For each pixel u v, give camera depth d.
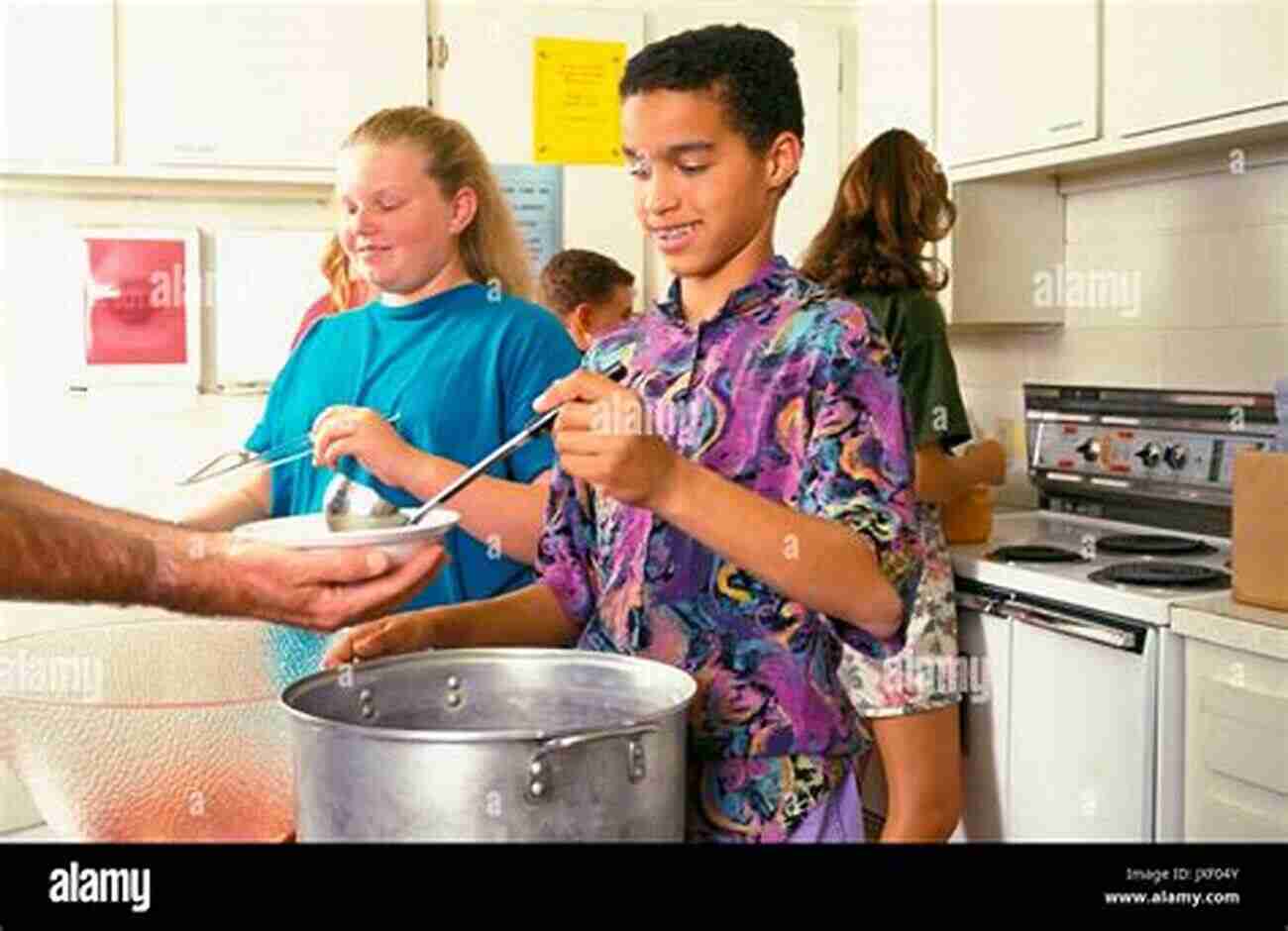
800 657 1.02
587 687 0.93
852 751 1.06
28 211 3.00
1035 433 3.16
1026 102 2.87
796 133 1.10
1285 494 2.07
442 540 1.01
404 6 3.11
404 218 1.54
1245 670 2.07
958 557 2.66
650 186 1.07
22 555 0.80
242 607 0.88
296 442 1.61
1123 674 2.29
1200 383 2.82
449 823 0.72
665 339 1.12
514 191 3.29
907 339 2.48
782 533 0.93
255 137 3.01
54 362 3.04
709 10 3.44
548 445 1.49
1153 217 2.92
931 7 3.15
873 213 2.52
